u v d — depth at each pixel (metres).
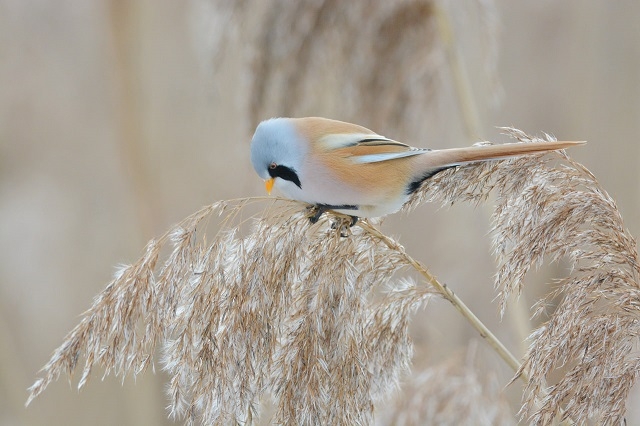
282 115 11.36
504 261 6.55
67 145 16.50
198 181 14.20
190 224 6.45
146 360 6.27
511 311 8.66
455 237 13.58
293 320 6.48
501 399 9.05
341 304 6.57
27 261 15.77
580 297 6.27
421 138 11.66
